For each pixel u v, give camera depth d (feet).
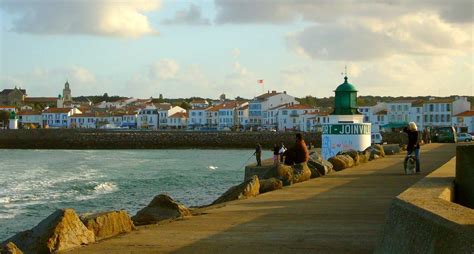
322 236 34.50
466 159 35.86
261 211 45.98
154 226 40.06
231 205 50.47
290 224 39.11
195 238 34.94
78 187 131.44
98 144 411.54
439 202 23.15
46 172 178.09
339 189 61.00
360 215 42.45
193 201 104.27
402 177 73.31
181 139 407.64
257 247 31.86
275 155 115.14
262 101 569.64
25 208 98.37
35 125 595.47
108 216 36.86
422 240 19.83
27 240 32.63
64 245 32.45
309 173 72.95
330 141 125.39
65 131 426.51
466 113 413.39
